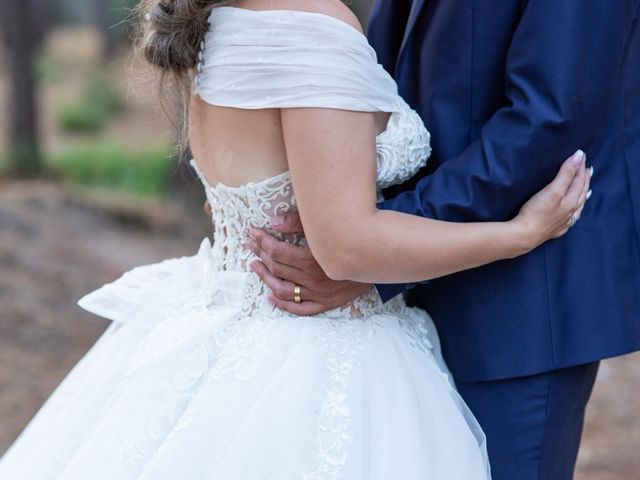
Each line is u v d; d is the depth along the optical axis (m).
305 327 1.81
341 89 1.65
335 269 1.69
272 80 1.69
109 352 2.02
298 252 1.78
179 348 1.83
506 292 1.86
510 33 1.83
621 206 1.87
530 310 1.85
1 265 6.21
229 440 1.71
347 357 1.78
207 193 1.98
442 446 1.78
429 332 1.98
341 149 1.65
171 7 1.84
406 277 1.71
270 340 1.79
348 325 1.83
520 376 1.87
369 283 1.82
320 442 1.70
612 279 1.85
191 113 1.94
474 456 1.79
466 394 1.95
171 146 2.25
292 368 1.75
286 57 1.68
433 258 1.69
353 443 1.71
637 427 4.36
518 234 1.74
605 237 1.86
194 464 1.70
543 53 1.70
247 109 1.75
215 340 1.84
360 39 1.70
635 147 1.88
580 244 1.85
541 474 1.90
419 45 1.93
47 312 5.62
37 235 7.11
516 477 1.90
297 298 1.82
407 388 1.80
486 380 1.90
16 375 4.77
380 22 2.04
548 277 1.84
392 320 1.89
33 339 5.23
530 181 1.75
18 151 10.43
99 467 1.79
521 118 1.73
